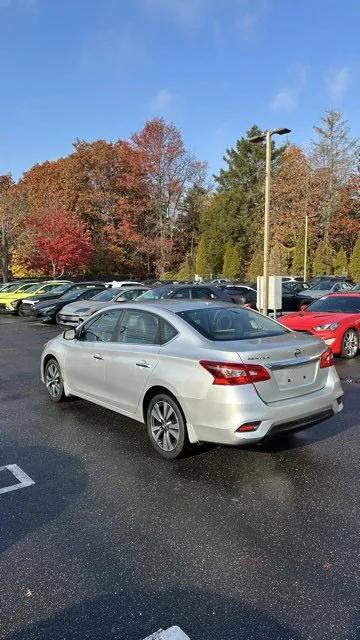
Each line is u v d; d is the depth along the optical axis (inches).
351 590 114.2
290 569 122.4
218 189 2340.1
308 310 465.7
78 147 2005.4
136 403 207.2
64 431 229.9
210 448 203.9
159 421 196.4
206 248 2066.9
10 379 348.2
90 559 128.0
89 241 1764.3
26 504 158.4
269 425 171.6
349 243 1873.8
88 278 1894.7
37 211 1647.4
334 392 196.2
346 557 127.3
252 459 192.9
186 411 181.0
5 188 1951.3
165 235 2087.8
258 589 115.0
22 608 110.0
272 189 1843.0
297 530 140.6
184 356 184.4
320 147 1845.5
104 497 162.7
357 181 1786.4
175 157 2043.6
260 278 475.5
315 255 1788.9
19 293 977.5
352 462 189.2
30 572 122.9
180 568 123.6
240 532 140.0
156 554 129.8
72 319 634.8
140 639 100.2
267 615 106.5
